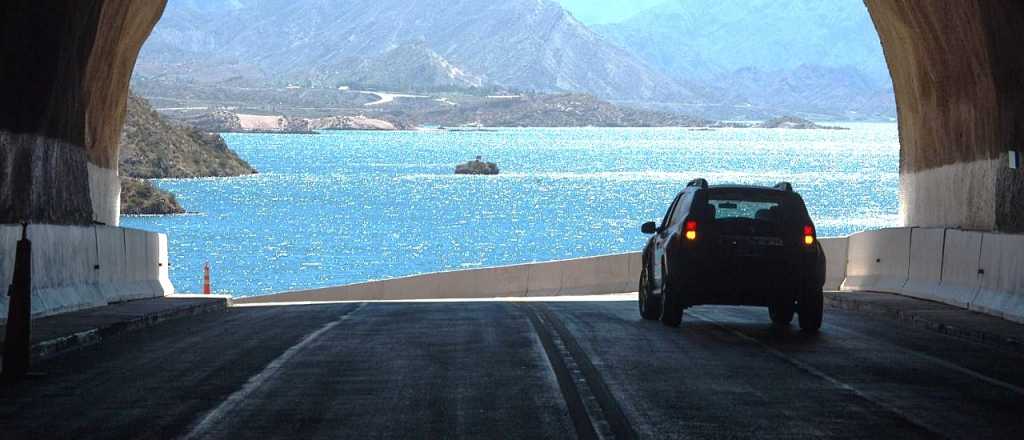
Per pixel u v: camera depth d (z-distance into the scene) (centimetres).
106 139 5094
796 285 3309
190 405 2080
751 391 2230
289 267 17462
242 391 2227
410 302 4978
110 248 4259
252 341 3072
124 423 1920
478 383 2316
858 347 2975
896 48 5191
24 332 2397
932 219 4959
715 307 4316
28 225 3428
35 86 3684
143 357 2738
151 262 4906
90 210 4412
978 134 4434
